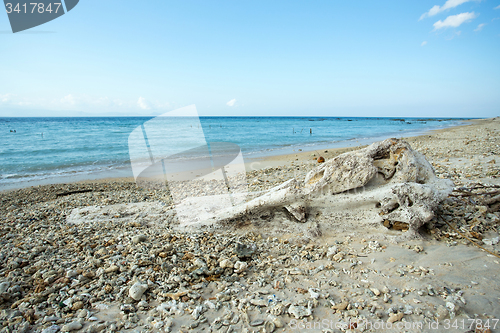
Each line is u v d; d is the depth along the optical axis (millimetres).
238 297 2793
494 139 15141
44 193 8281
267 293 2826
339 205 4125
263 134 30422
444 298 2545
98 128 36719
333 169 4066
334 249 3623
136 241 4031
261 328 2316
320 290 2828
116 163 13789
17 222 5188
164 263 3340
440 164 8523
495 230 3764
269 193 4344
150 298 2799
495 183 5691
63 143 20766
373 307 2496
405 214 3793
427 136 21656
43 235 4492
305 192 4137
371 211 4066
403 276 2951
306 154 14859
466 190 4855
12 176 11219
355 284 2885
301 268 3299
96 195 7477
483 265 3010
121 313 2555
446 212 4262
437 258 3236
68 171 12133
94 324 2367
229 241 3998
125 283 3037
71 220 5191
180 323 2422
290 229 4234
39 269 3334
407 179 3971
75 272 3223
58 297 2791
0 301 2660
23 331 2268
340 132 33312
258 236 4164
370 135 28375
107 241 4129
